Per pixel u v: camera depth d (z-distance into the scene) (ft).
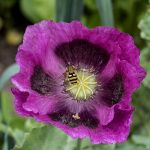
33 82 1.22
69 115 1.25
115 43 1.19
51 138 1.35
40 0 2.39
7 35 2.75
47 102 1.23
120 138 1.11
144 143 1.51
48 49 1.25
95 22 2.39
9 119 1.73
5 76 1.63
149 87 1.59
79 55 1.30
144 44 2.25
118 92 1.22
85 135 1.11
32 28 1.21
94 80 1.31
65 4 1.62
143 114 1.65
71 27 1.25
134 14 2.29
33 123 1.59
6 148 1.53
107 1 1.60
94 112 1.27
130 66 1.15
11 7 2.74
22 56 1.19
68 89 1.30
